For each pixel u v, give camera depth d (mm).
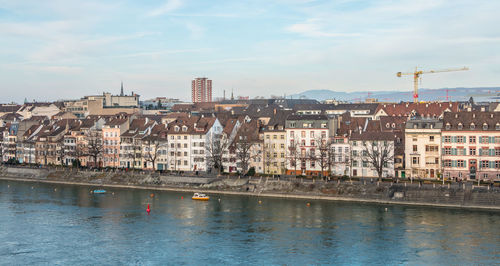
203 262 118500
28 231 146625
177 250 127625
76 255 124875
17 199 195125
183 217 160875
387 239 133000
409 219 152250
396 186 178125
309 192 188000
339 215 159250
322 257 120625
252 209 170375
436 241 130500
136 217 162000
